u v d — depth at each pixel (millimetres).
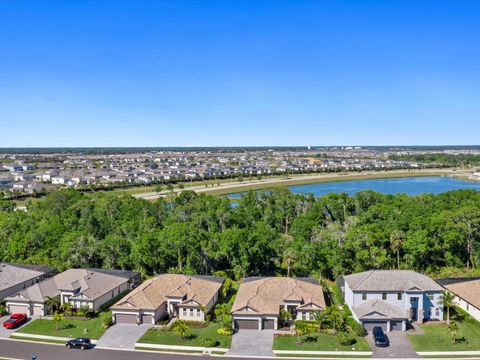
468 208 94250
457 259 87000
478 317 62000
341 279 76312
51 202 127688
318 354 52656
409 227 91688
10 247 91438
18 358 51906
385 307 60656
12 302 66562
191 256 84250
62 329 60688
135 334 58969
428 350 53281
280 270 87875
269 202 130875
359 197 129625
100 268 86500
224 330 58688
